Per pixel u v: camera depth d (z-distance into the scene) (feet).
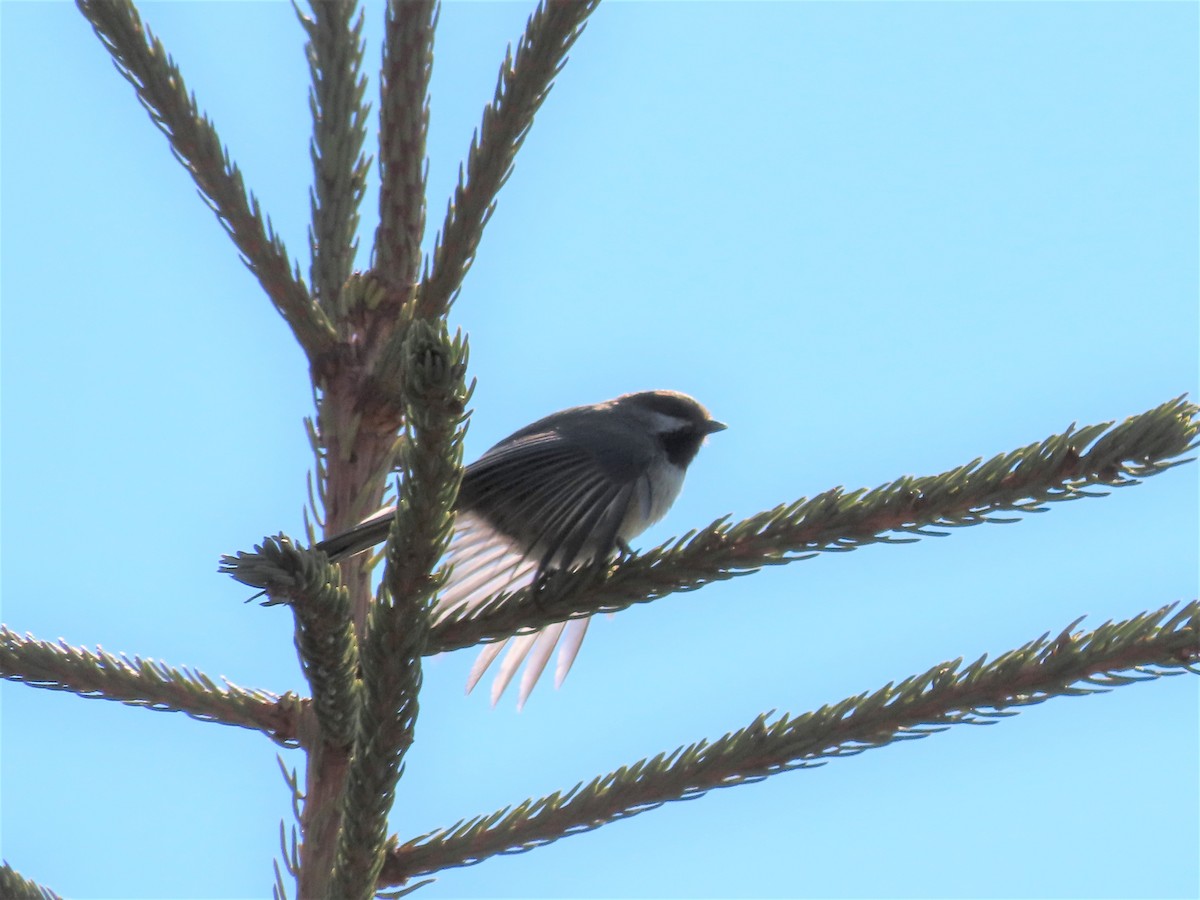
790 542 24.80
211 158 25.73
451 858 21.77
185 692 23.68
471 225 25.75
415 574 19.80
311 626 21.01
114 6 25.29
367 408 26.12
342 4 27.22
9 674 23.39
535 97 25.31
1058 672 21.57
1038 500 23.44
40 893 20.56
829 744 22.15
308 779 22.98
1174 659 21.30
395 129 26.71
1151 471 22.81
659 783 22.08
